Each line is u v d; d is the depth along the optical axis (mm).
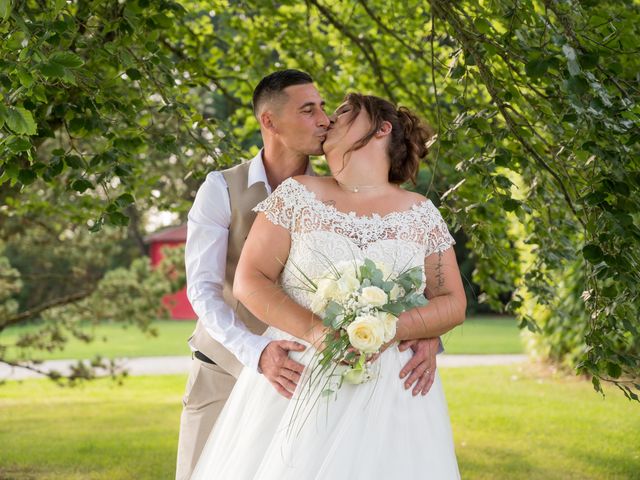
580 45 2967
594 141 2836
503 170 5195
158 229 25688
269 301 2615
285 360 2641
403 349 2654
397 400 2600
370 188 2691
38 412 8961
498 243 4203
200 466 2857
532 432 7211
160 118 5652
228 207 3107
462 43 3377
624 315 3182
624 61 3551
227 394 3219
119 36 3863
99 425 8156
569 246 4172
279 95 3004
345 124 2713
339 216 2619
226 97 6414
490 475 5879
